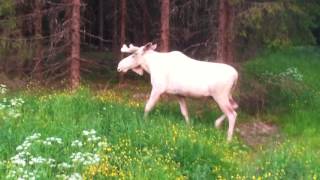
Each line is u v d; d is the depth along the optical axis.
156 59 13.80
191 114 14.53
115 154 11.09
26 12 18.61
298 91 17.42
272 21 16.45
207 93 13.48
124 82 19.59
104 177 10.26
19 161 10.12
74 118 12.81
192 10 18.86
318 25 23.92
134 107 14.14
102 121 12.51
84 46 23.45
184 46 18.95
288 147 12.49
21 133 11.57
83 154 10.59
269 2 16.09
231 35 16.22
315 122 15.44
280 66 21.95
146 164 10.80
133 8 21.81
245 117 15.62
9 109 13.00
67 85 16.75
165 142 11.73
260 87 16.22
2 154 10.80
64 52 19.62
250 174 10.95
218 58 16.14
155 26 21.33
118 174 10.37
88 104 13.61
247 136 14.55
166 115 13.86
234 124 13.78
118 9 22.30
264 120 15.76
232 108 13.52
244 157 12.44
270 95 16.73
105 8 23.48
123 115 13.09
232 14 16.16
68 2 17.31
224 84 13.40
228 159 11.75
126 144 11.51
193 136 12.24
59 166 10.37
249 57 18.12
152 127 12.44
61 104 13.48
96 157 10.54
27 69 18.30
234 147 12.95
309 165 11.08
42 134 11.55
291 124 15.32
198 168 11.09
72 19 16.25
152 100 13.64
